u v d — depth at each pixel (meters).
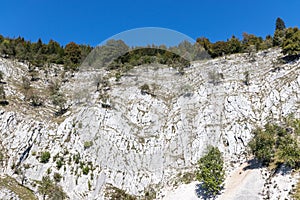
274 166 20.38
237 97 29.80
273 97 29.42
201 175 18.56
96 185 20.48
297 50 34.72
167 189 17.58
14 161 25.55
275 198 17.59
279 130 23.11
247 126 26.41
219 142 25.34
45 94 35.66
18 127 28.00
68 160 24.17
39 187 23.20
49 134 27.61
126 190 18.41
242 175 21.19
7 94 33.44
